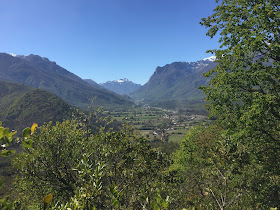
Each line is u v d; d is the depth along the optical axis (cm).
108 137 641
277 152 1051
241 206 748
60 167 1041
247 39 1058
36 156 1046
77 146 1151
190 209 568
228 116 1234
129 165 593
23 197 1012
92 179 365
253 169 977
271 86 1118
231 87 1141
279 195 870
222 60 1212
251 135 1101
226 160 543
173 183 663
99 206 353
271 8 988
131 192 559
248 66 1127
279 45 976
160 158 657
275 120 1063
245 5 1127
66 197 1000
